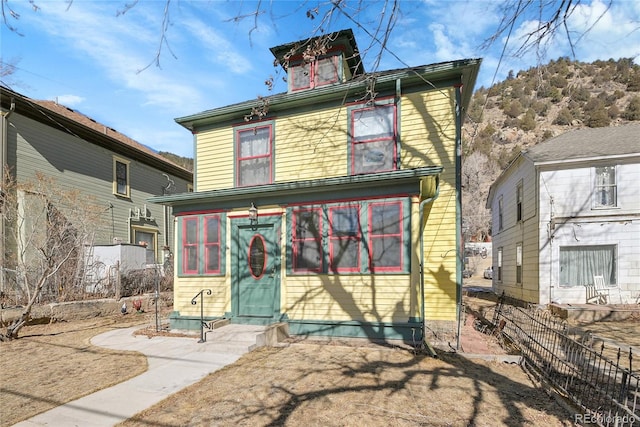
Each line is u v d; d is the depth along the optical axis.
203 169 10.55
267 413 4.10
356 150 8.94
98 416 4.07
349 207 7.75
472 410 4.21
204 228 8.93
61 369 5.82
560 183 14.02
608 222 13.43
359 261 7.55
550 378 5.21
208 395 4.64
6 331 8.15
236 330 7.57
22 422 3.94
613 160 13.41
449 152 8.17
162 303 13.77
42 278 8.80
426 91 8.45
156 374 5.50
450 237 7.98
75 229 13.35
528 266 15.20
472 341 7.60
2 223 11.18
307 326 7.74
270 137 9.79
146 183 19.09
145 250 15.31
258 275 8.34
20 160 12.56
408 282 7.18
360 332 7.37
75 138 14.88
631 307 12.23
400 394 4.64
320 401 4.41
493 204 21.89
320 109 9.38
